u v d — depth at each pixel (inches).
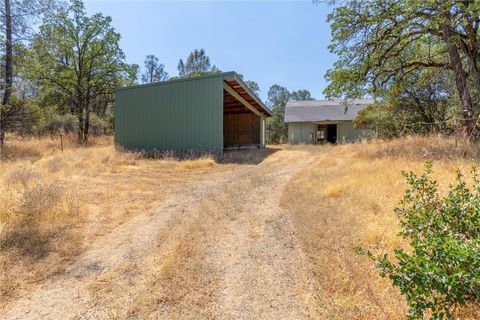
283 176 261.0
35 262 102.9
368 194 149.6
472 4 236.1
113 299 82.3
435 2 258.4
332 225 123.0
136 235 128.4
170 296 82.9
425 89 415.8
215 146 406.0
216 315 74.4
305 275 89.4
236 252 108.9
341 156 336.2
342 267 89.7
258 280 89.4
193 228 134.0
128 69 708.0
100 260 105.7
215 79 405.4
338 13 319.3
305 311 73.7
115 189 213.3
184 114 421.7
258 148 627.5
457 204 65.8
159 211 162.9
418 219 65.9
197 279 91.1
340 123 823.7
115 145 459.2
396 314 66.3
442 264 50.9
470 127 284.0
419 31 297.6
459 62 305.0
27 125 509.0
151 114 439.8
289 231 125.3
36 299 82.7
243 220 143.1
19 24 447.2
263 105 595.5
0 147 397.1
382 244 98.5
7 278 92.2
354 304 72.9
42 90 695.7
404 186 148.2
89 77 668.1
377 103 445.4
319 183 198.5
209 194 198.5
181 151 422.9
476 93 343.9
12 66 497.4
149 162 362.0
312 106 901.8
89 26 640.4
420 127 435.8
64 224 137.9
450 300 49.7
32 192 158.2
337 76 352.2
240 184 230.1
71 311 77.4
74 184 221.9
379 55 326.6
